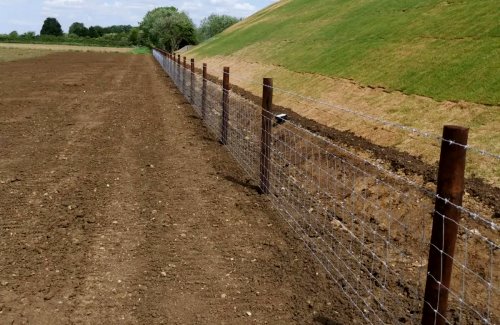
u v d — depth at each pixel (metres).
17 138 11.60
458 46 13.22
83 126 13.21
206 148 10.96
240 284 5.16
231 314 4.62
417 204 6.86
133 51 88.38
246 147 10.95
